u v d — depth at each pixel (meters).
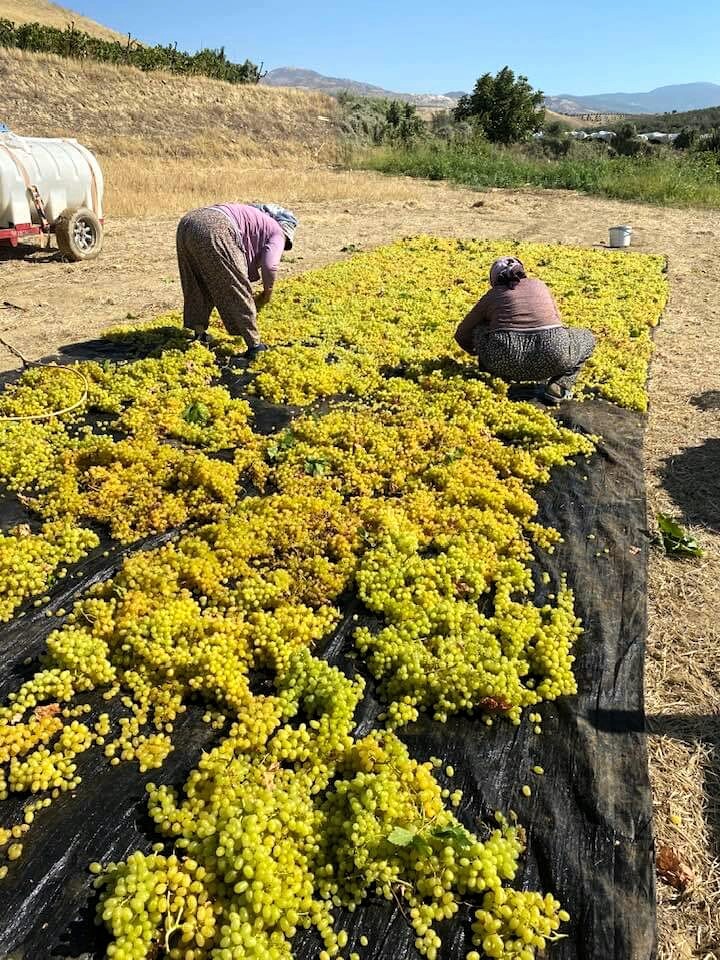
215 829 2.88
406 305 9.66
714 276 12.32
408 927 2.73
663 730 3.76
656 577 4.85
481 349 7.06
